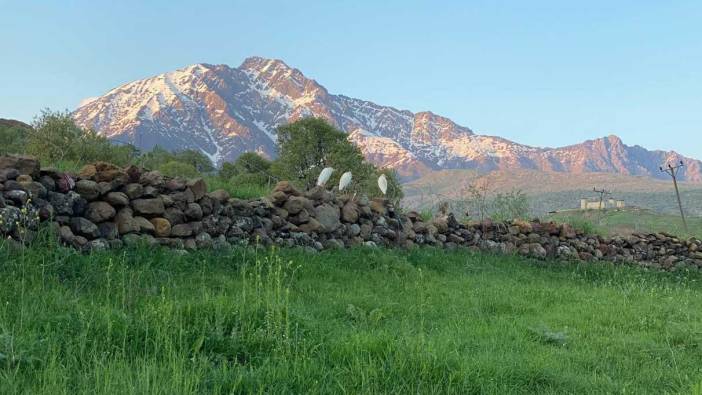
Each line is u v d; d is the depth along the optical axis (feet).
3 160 28.17
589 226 80.48
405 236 51.11
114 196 30.96
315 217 43.70
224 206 37.37
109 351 17.29
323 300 29.22
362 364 18.43
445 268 45.55
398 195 131.03
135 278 26.48
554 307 35.65
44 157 63.26
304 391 16.61
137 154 75.36
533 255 61.82
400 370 18.29
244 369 17.22
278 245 39.52
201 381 16.01
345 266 39.50
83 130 75.00
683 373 22.59
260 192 51.29
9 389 13.96
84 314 19.60
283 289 29.01
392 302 30.35
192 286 27.61
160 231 32.73
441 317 29.76
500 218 68.23
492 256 55.52
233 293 27.14
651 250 76.95
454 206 72.95
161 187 34.04
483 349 23.11
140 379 15.26
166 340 17.97
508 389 18.76
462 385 18.07
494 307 33.76
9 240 25.71
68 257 26.81
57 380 15.02
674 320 33.68
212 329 19.85
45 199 28.66
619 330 30.48
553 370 21.24
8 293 21.75
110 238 30.50
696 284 65.26
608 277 57.41
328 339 21.04
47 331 17.81
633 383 21.13
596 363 23.43
